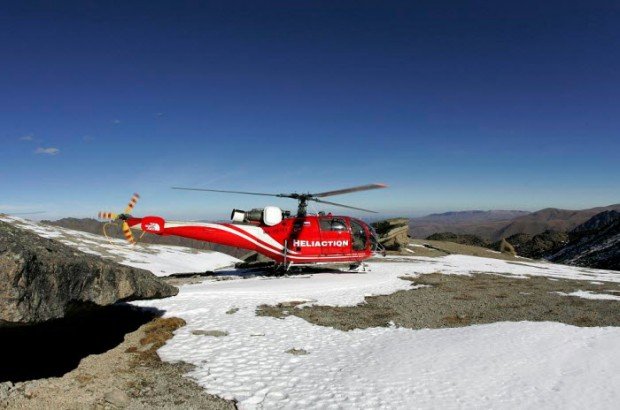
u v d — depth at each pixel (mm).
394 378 7621
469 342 9766
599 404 6539
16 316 5523
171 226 17812
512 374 7777
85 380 7145
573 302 15047
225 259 64438
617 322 11922
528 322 11664
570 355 8812
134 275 8219
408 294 16109
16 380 6809
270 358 8805
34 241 6523
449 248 46688
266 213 19078
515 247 96750
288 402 6672
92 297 6984
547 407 6457
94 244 49969
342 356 9062
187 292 14750
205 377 7637
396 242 42000
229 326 11055
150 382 7309
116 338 9602
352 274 20688
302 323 11688
